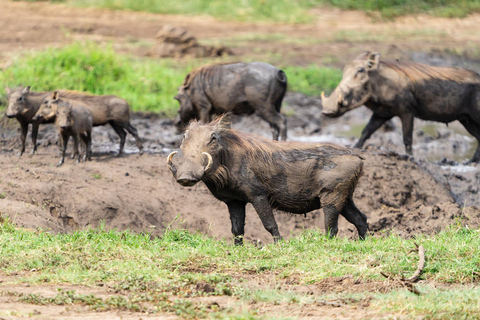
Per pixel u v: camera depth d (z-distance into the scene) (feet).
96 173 149.07
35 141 165.48
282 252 94.68
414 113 176.35
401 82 172.55
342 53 318.65
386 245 96.22
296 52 317.63
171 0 416.87
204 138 102.27
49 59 228.43
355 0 428.56
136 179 147.84
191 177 99.04
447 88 174.50
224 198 108.99
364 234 114.01
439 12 421.18
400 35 367.25
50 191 135.13
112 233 106.83
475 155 185.57
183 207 142.41
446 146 208.74
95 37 327.88
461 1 434.30
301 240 101.81
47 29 336.08
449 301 71.87
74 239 100.07
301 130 223.10
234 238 108.17
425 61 306.55
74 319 66.49
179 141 182.09
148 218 136.98
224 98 173.78
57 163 156.46
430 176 161.68
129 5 405.18
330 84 265.13
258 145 107.65
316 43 339.98
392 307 71.15
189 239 108.27
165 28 296.51
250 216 146.20
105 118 163.22
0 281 80.23
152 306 71.82
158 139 187.83
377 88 172.65
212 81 173.88
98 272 83.35
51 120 155.53
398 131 223.10
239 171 105.81
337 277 82.79
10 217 113.70
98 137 188.03
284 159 107.86
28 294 73.26
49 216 123.44
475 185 166.40
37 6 397.19
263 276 85.46
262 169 106.83
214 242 106.32
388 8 419.33
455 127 235.20
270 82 172.14
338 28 387.14
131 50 304.30
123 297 74.02
